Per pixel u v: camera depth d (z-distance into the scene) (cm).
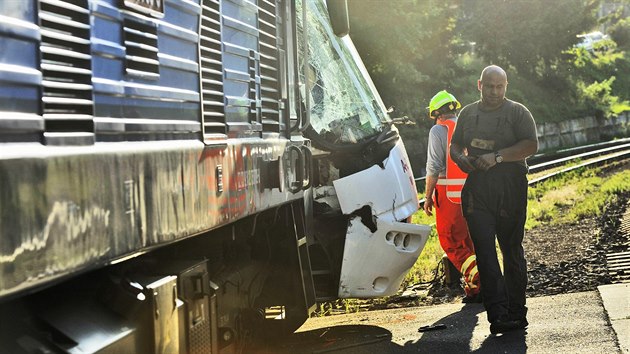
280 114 658
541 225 1538
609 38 6412
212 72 508
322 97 797
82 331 360
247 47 584
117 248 362
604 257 1109
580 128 4800
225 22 539
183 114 455
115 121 374
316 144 781
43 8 325
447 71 3678
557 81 4809
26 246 294
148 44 414
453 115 917
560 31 4544
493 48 4431
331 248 786
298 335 791
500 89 763
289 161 666
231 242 611
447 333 760
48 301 361
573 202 1895
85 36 353
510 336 720
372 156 807
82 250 331
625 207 1706
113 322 383
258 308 668
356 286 794
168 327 422
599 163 2959
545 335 708
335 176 792
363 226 788
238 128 548
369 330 797
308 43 795
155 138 418
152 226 398
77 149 335
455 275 1015
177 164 433
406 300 980
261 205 589
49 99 322
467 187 762
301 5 764
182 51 458
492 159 750
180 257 514
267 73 630
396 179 817
